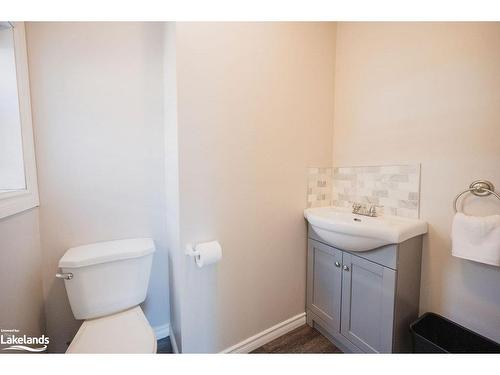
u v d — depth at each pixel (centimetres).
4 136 109
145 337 103
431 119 127
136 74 143
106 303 120
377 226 118
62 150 128
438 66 123
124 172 144
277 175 152
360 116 162
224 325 137
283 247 158
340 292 145
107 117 138
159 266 156
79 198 134
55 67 125
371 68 154
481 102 110
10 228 96
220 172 130
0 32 106
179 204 119
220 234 132
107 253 121
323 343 153
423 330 123
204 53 120
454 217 112
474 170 113
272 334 155
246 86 135
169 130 135
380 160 151
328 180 180
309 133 166
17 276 101
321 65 168
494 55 106
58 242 130
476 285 114
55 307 131
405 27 136
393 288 117
